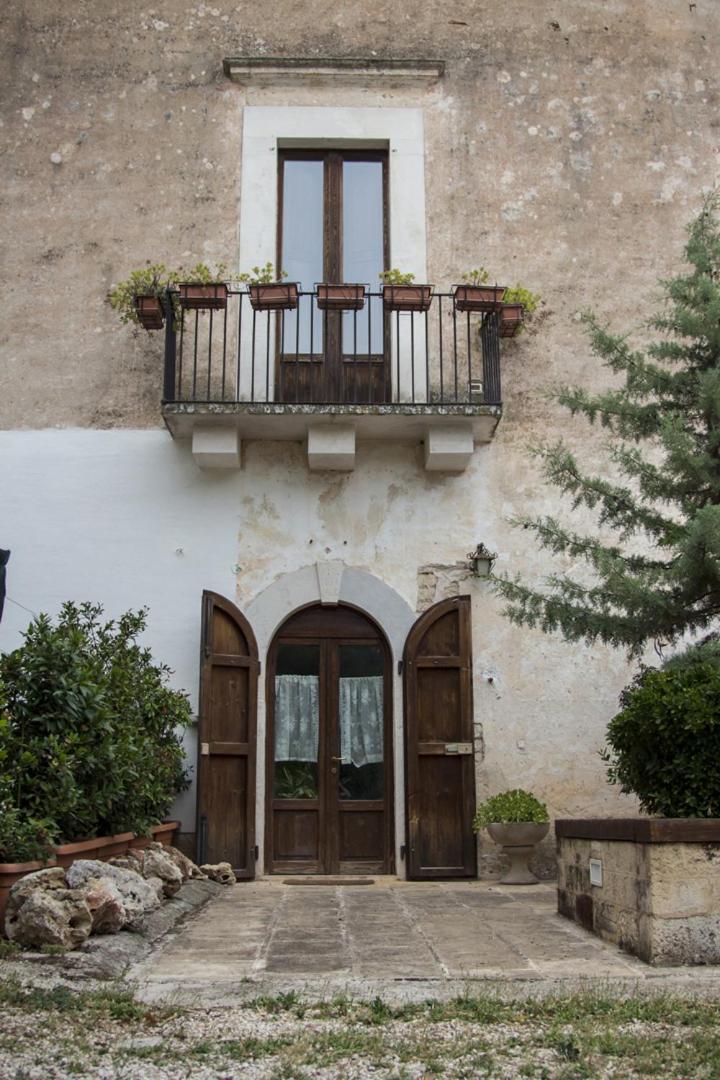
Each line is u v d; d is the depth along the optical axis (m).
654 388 7.40
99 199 10.14
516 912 6.65
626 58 10.62
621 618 7.08
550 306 10.05
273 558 9.46
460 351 9.85
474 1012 3.90
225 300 9.02
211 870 8.38
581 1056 3.36
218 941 5.48
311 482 9.59
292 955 5.05
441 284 10.03
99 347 9.82
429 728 9.08
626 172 10.40
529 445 9.68
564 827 6.38
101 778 6.36
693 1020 3.79
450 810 8.95
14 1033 3.55
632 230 10.26
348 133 10.29
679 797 5.32
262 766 9.13
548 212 10.25
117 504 9.52
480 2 10.63
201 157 10.23
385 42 10.57
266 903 7.16
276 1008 3.98
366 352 9.92
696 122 10.55
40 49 10.49
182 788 8.85
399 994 4.19
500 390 9.50
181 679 9.20
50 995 4.02
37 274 9.98
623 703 8.61
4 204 10.13
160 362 9.78
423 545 9.53
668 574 6.75
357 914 6.56
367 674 9.44
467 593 9.45
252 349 9.35
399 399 9.53
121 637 8.31
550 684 9.31
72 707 6.10
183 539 9.47
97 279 9.96
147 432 9.65
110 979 4.47
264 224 10.06
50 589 9.34
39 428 9.66
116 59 10.48
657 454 9.76
